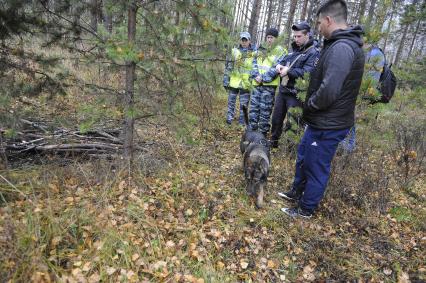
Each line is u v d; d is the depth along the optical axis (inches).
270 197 166.9
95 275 102.9
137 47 127.0
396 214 164.7
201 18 130.0
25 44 147.3
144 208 137.6
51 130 178.1
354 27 121.7
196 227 136.2
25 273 95.2
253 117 244.2
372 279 121.6
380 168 191.0
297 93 175.9
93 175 153.2
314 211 157.2
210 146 223.0
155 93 151.5
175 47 143.3
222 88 157.0
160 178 165.3
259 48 152.9
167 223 133.4
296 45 202.4
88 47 152.5
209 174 181.5
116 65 150.4
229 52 141.0
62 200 132.2
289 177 188.9
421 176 210.7
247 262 124.5
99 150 179.3
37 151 171.3
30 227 108.7
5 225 102.4
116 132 203.6
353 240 141.8
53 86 153.0
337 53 118.1
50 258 103.9
